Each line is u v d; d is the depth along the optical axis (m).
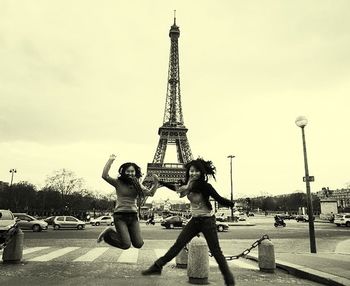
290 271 10.57
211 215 7.09
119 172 7.73
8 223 20.48
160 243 21.77
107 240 7.38
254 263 12.86
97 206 125.00
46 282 8.13
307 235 30.59
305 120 17.72
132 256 14.25
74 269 10.23
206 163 7.24
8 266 10.53
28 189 89.69
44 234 30.67
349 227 46.31
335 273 9.49
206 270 8.36
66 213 82.88
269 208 166.88
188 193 7.18
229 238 27.34
